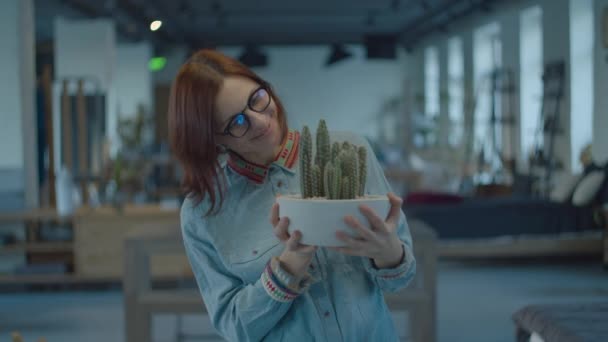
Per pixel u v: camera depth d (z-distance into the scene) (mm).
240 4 12227
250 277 1324
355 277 1343
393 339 1388
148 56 13336
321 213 1120
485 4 10273
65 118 6824
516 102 9430
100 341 4402
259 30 15219
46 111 6516
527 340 2693
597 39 5613
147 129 12992
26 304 5480
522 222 6484
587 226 6457
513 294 5387
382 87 16328
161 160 10742
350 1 11984
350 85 16422
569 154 7133
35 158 6367
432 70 14445
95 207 6129
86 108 7281
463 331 4434
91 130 7273
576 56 7234
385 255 1175
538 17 9180
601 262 6547
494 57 10086
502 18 9938
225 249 1344
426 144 12484
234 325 1294
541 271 6242
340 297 1324
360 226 1116
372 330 1340
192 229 1379
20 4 6199
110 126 10031
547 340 2377
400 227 1354
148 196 9258
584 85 7148
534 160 7820
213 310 1363
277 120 1353
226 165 1398
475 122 10781
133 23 12086
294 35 15891
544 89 7734
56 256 5984
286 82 16531
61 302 5520
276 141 1330
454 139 11898
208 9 12633
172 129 1271
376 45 15180
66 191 5980
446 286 5766
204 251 1380
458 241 6508
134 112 13188
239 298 1277
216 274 1362
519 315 2660
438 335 4359
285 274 1215
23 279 5742
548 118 7562
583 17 7117
